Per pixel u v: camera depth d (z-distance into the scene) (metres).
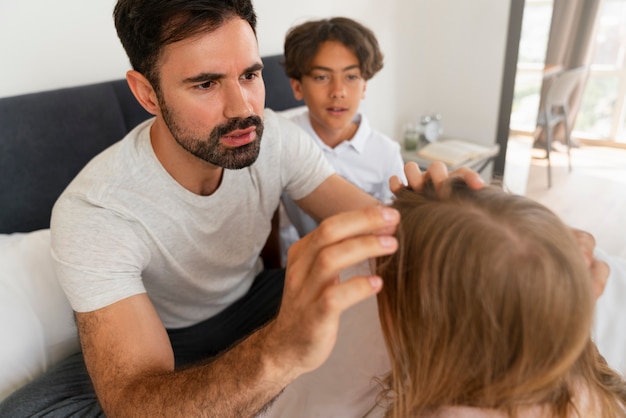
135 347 0.61
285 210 1.34
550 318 0.39
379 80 2.23
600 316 0.74
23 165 1.12
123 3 0.61
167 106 0.65
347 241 0.36
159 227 0.77
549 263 0.39
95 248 0.68
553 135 2.01
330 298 0.35
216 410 0.47
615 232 1.80
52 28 1.17
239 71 0.63
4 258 0.92
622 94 1.74
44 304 0.90
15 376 0.83
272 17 1.67
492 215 0.42
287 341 0.40
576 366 0.49
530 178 2.15
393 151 1.41
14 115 1.09
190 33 0.58
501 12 1.98
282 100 1.72
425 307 0.42
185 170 0.77
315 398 0.69
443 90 2.32
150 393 0.52
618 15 1.66
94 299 0.65
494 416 0.48
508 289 0.39
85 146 1.22
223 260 0.91
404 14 2.21
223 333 0.98
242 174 0.86
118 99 1.30
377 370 0.70
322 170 0.98
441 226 0.42
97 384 0.59
